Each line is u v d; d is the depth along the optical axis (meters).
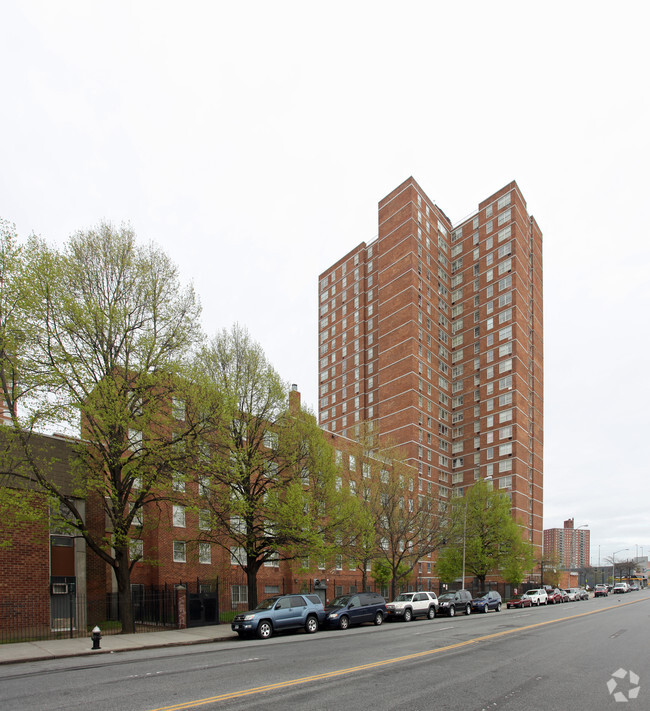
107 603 28.59
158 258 24.73
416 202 81.69
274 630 23.66
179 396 24.72
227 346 29.78
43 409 20.44
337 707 9.85
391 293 80.56
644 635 23.16
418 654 16.80
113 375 22.88
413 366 75.38
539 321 87.12
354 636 22.80
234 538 28.61
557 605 55.69
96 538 24.94
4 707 10.00
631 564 162.75
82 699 10.56
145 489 23.52
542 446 82.50
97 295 23.41
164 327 24.30
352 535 34.44
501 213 83.44
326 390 92.44
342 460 37.94
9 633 20.69
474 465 79.00
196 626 26.52
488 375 80.19
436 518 46.06
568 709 9.93
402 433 74.38
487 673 13.55
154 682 12.23
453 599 37.75
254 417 29.19
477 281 84.94
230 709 9.66
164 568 31.66
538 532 77.62
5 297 20.30
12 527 21.38
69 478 24.47
